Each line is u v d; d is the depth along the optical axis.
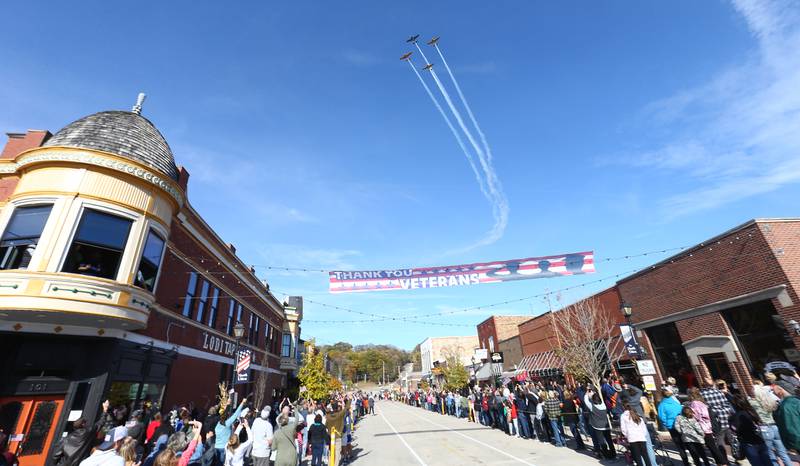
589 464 10.30
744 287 14.28
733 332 14.89
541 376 28.91
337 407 15.88
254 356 26.30
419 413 36.28
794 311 12.55
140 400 13.07
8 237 10.97
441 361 61.06
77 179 11.44
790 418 6.75
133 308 11.45
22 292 9.90
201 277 18.06
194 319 17.19
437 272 13.95
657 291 18.67
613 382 15.95
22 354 10.79
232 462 8.77
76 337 11.38
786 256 13.13
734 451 8.76
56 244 10.63
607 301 22.39
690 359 16.70
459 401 27.09
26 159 11.70
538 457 11.59
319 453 11.48
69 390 11.09
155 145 14.07
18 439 10.23
